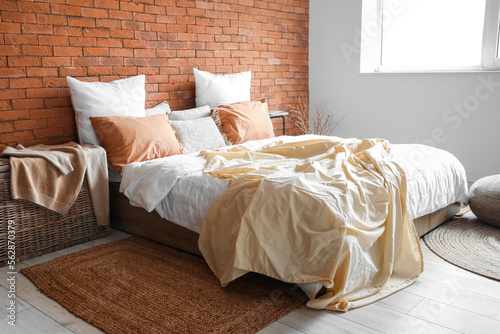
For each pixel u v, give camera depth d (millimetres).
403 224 2807
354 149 3428
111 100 3812
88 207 3445
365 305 2418
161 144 3729
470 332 2150
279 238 2430
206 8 4832
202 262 3004
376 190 2680
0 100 3479
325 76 6105
